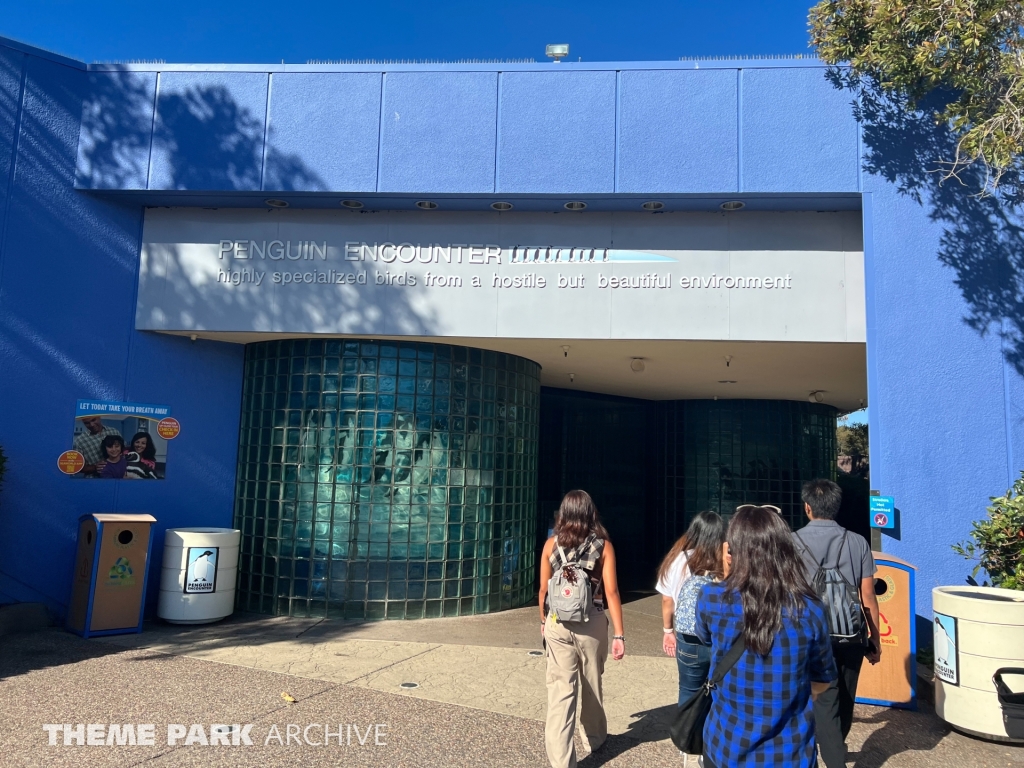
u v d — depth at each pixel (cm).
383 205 810
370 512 848
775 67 764
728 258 786
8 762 430
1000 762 472
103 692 560
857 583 434
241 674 615
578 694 448
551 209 802
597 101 773
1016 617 502
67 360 808
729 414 1350
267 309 826
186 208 850
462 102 784
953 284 735
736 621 278
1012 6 680
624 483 1403
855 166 750
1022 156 714
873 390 730
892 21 697
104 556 744
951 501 709
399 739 483
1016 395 718
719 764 271
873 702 570
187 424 882
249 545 885
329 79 801
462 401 889
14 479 777
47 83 812
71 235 815
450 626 819
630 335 788
